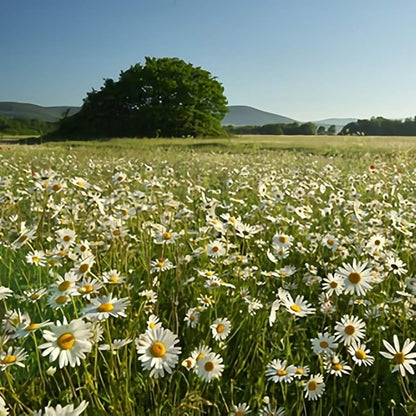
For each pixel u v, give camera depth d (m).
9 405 1.64
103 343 2.11
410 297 2.63
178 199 5.63
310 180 6.92
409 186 7.00
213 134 59.22
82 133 60.56
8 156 11.68
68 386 1.98
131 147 22.56
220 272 2.89
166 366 1.51
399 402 2.04
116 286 2.54
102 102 62.31
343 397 2.06
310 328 2.59
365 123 67.88
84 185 3.76
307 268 3.22
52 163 9.53
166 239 3.08
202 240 3.52
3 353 1.65
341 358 2.16
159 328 1.59
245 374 2.17
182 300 2.67
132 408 1.78
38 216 4.04
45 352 1.40
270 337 2.25
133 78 62.66
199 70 64.19
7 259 3.14
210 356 1.73
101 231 3.52
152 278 2.86
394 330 2.45
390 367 2.19
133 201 4.56
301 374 1.87
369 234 3.84
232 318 2.46
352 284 2.21
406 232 3.75
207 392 1.94
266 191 5.50
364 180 7.28
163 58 65.69
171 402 1.88
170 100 61.94
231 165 10.59
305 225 4.23
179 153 14.08
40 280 2.70
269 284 2.97
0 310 2.23
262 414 1.72
